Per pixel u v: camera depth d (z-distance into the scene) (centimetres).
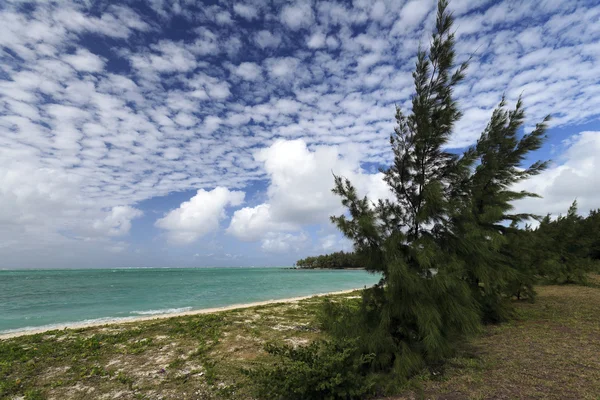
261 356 834
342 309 698
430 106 685
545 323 938
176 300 2692
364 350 591
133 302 2542
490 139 955
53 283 5269
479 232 649
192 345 962
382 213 698
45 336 1130
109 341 1016
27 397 590
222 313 1608
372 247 651
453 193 721
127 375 704
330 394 473
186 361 803
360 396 505
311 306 1841
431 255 570
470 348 716
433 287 575
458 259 629
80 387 639
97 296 3061
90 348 934
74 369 745
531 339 766
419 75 712
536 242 1026
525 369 560
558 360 596
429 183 661
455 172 692
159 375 702
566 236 1689
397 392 514
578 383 480
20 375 709
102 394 603
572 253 1747
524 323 951
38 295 3158
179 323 1310
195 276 8412
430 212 645
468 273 698
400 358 569
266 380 508
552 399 434
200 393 597
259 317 1466
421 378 563
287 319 1407
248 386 617
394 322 638
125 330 1206
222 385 635
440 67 688
